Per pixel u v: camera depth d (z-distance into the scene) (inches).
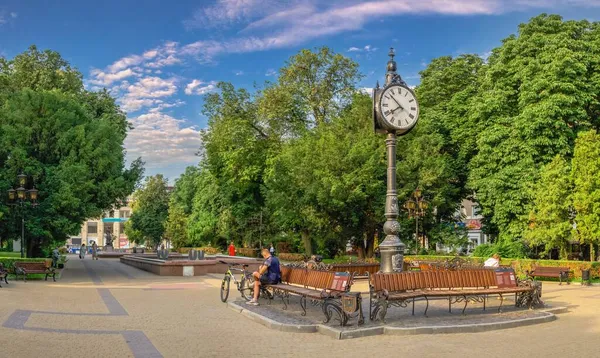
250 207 1989.4
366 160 1369.3
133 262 1622.8
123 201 1381.6
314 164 1413.6
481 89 1546.5
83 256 2399.1
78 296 718.5
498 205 1374.3
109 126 1251.8
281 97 1705.2
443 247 1697.8
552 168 1230.3
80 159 1182.3
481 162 1450.5
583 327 490.0
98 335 429.7
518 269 1130.0
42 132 1163.9
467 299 592.4
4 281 905.5
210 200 2452.0
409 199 1330.0
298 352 377.1
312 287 573.9
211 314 565.0
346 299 462.3
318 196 1343.5
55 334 426.3
